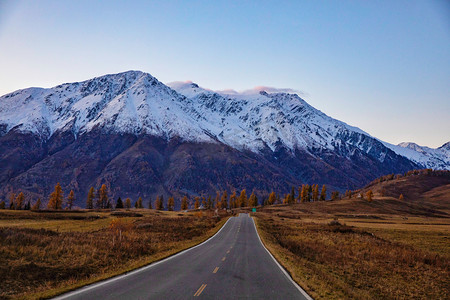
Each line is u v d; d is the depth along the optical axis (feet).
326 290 44.09
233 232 156.87
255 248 94.58
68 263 56.13
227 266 61.11
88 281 44.73
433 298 52.47
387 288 56.03
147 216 282.97
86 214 276.62
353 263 79.10
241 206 580.30
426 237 166.09
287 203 591.37
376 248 106.83
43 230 94.53
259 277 51.39
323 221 294.46
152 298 37.09
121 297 37.22
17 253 57.21
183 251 83.82
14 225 179.11
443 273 73.72
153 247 84.38
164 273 52.29
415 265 82.12
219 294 39.83
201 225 197.98
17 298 36.24
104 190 521.24
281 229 185.47
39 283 44.57
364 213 493.77
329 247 107.86
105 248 72.43
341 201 581.94
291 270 57.26
